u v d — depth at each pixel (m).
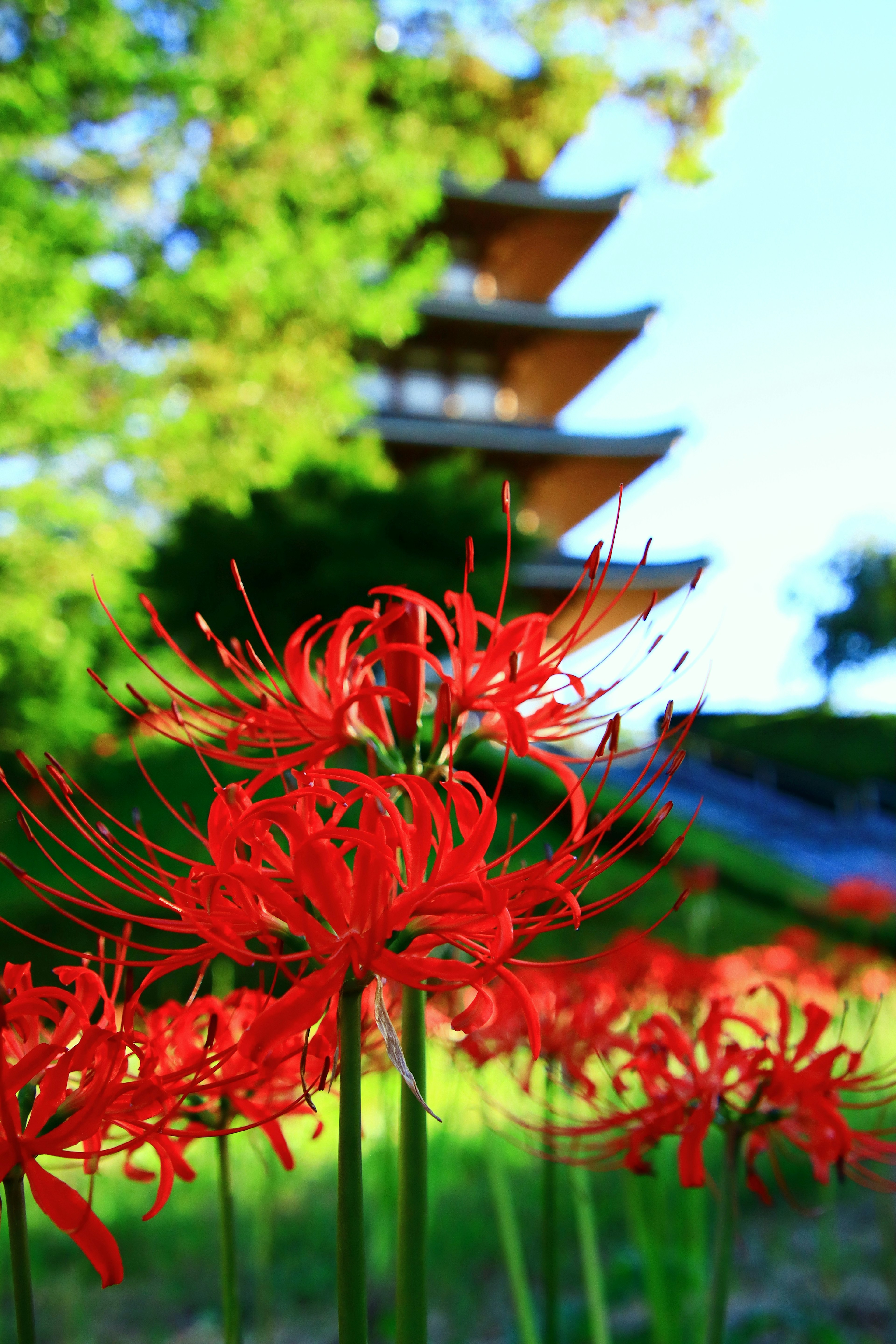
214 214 11.27
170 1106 1.08
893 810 28.12
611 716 1.46
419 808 1.09
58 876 8.94
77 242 10.70
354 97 12.00
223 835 1.09
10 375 10.58
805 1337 3.86
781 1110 1.54
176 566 16.95
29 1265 1.00
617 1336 3.58
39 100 10.27
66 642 13.66
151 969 1.09
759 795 26.66
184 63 11.02
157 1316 4.10
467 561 1.46
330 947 1.06
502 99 12.82
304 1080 1.05
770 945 5.02
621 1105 2.00
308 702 1.43
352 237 12.29
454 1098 3.57
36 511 11.70
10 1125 0.96
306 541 17.09
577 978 2.29
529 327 32.22
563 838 13.13
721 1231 1.66
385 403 32.69
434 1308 4.16
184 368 11.95
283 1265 4.49
